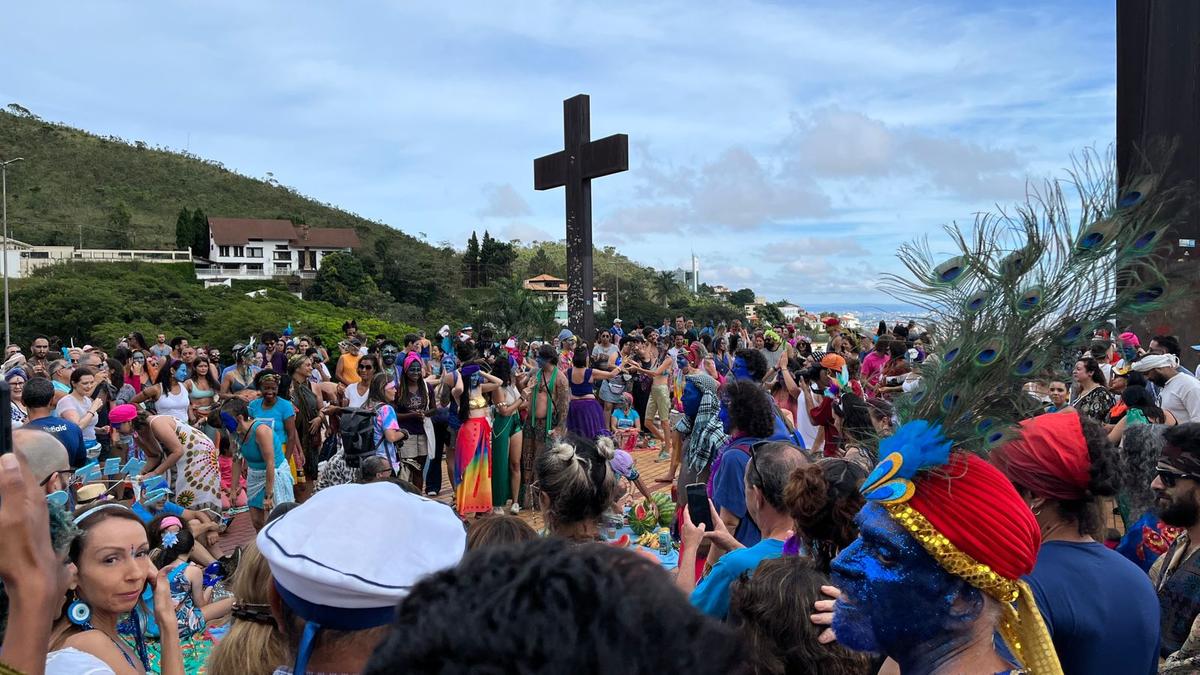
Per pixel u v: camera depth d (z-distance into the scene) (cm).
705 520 315
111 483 569
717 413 509
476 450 751
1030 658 142
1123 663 183
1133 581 189
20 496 123
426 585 66
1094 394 544
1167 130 720
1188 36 717
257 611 168
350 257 6812
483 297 6869
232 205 10712
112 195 9912
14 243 6506
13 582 122
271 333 1217
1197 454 231
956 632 135
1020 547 131
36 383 557
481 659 56
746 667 67
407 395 775
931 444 133
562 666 55
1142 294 136
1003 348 138
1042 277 141
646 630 59
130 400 864
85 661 204
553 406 805
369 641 131
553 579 60
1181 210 137
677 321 1669
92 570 221
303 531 133
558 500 287
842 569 144
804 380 694
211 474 643
